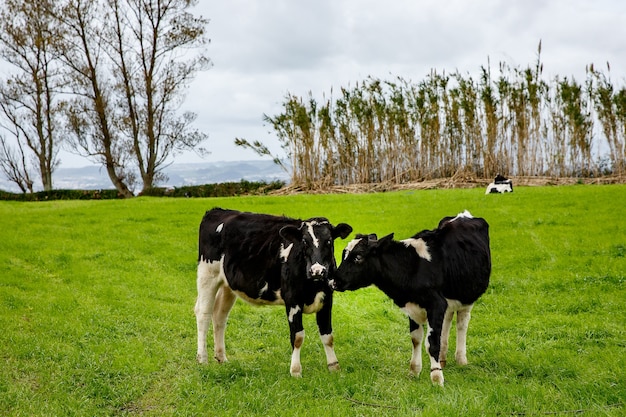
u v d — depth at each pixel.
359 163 39.22
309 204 26.38
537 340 9.98
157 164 47.19
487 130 37.06
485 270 8.72
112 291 13.41
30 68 48.38
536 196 24.84
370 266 8.18
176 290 14.09
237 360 9.38
